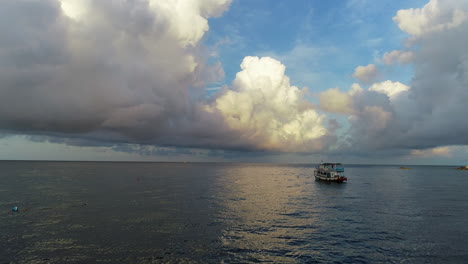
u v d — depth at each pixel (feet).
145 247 112.68
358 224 151.64
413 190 315.58
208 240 122.21
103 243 116.47
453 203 221.25
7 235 125.70
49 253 105.29
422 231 139.23
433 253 110.42
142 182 382.63
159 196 244.01
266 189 315.17
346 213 179.73
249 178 505.66
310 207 199.93
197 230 136.46
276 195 263.29
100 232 131.13
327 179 404.36
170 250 110.01
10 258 100.48
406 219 163.84
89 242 117.60
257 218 162.81
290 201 226.79
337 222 155.63
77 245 113.91
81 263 97.09
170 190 290.97
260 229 139.85
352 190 312.09
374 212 183.52
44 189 286.66
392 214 177.47
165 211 178.40
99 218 157.89
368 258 105.09
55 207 188.65
